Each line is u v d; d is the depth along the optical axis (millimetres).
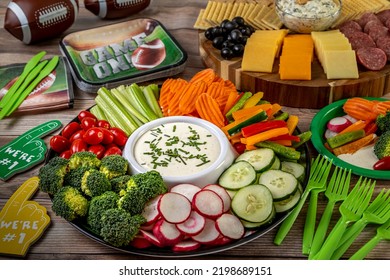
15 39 1283
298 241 872
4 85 1142
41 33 1241
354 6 1241
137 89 1065
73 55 1188
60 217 915
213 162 929
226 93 1043
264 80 1083
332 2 1184
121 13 1323
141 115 1032
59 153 979
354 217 879
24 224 900
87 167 892
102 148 955
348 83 1063
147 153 946
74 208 853
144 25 1273
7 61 1218
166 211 835
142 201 846
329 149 1000
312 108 1090
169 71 1148
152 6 1378
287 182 881
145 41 1237
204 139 965
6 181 969
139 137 975
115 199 853
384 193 930
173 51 1203
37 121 1077
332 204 903
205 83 1055
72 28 1309
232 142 977
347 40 1115
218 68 1140
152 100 1052
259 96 1028
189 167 921
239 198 861
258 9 1261
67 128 988
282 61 1092
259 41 1135
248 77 1095
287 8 1182
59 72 1169
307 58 1091
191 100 1030
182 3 1388
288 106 1097
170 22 1319
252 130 950
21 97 1106
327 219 884
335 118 1034
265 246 867
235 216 852
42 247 878
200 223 840
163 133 978
